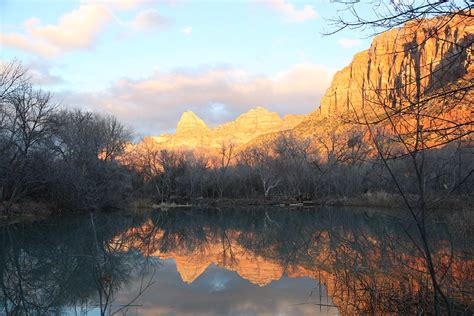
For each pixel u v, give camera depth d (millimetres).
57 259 19516
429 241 18344
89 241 25047
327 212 46625
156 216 48469
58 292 13773
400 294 10805
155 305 12367
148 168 73438
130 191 63625
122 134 54125
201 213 54531
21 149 34656
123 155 55375
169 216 48906
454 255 15117
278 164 73125
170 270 17656
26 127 35344
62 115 44469
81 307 12195
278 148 76188
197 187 78688
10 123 35094
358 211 45500
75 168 42500
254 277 16125
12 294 13672
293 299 12734
